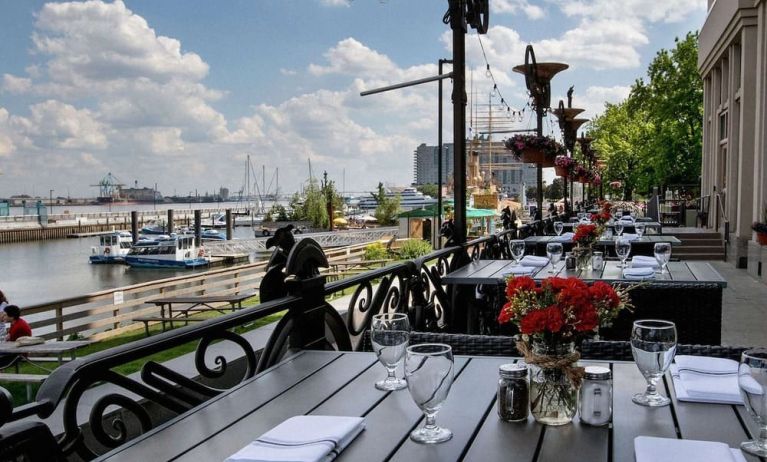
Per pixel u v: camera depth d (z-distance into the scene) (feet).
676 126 87.92
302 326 8.52
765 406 4.50
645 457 4.45
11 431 4.07
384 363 6.63
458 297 18.40
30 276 125.08
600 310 5.41
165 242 135.54
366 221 191.72
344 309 26.23
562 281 5.46
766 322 22.99
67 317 26.96
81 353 24.79
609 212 26.71
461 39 19.02
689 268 16.14
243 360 16.78
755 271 35.60
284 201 373.81
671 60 87.40
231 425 5.63
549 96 34.37
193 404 6.44
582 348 8.55
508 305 5.68
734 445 4.87
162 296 32.45
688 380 6.19
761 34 37.24
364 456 4.80
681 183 89.20
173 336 6.22
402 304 12.75
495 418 5.56
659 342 5.69
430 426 5.17
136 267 136.15
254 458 4.59
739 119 46.26
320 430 5.09
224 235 206.80
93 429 5.38
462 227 19.03
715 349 7.75
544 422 5.35
